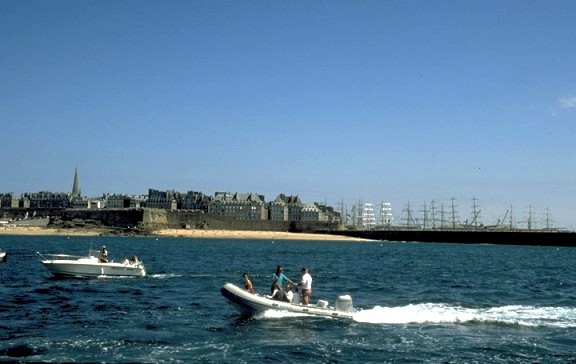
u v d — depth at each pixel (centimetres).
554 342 2319
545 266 8169
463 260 9794
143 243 16525
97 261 4816
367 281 5009
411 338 2366
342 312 2778
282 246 16812
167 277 5059
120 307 3119
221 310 3058
